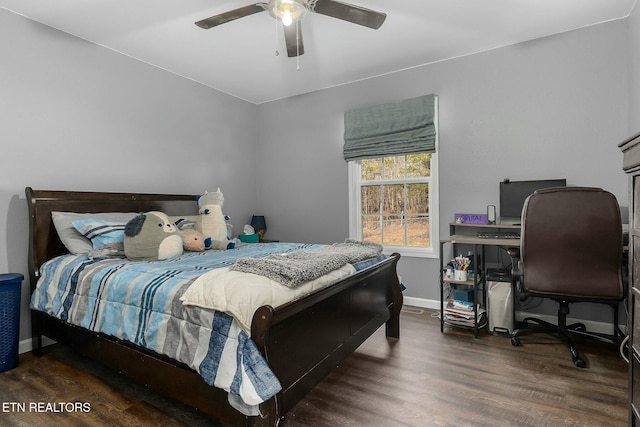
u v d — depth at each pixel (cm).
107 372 222
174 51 313
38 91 262
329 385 202
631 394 118
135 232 238
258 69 355
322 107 412
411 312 340
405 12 254
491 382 203
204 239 292
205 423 168
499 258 316
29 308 255
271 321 138
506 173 312
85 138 289
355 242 276
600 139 276
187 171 375
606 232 210
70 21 261
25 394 195
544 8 252
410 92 356
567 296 227
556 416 169
